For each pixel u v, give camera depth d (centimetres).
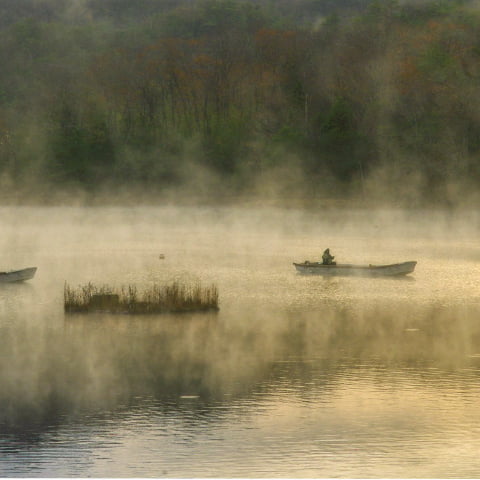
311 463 7819
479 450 8100
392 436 8438
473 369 10875
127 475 7519
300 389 9988
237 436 8412
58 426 8725
